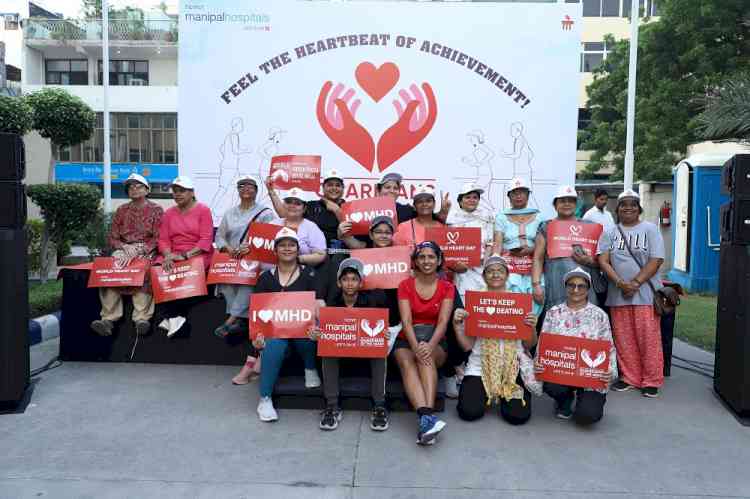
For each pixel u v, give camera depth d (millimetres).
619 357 5246
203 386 5113
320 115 6289
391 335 4430
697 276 11492
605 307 5543
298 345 4570
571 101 6219
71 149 27797
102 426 4199
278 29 6230
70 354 5793
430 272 4262
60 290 8445
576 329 4383
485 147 6277
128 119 27844
